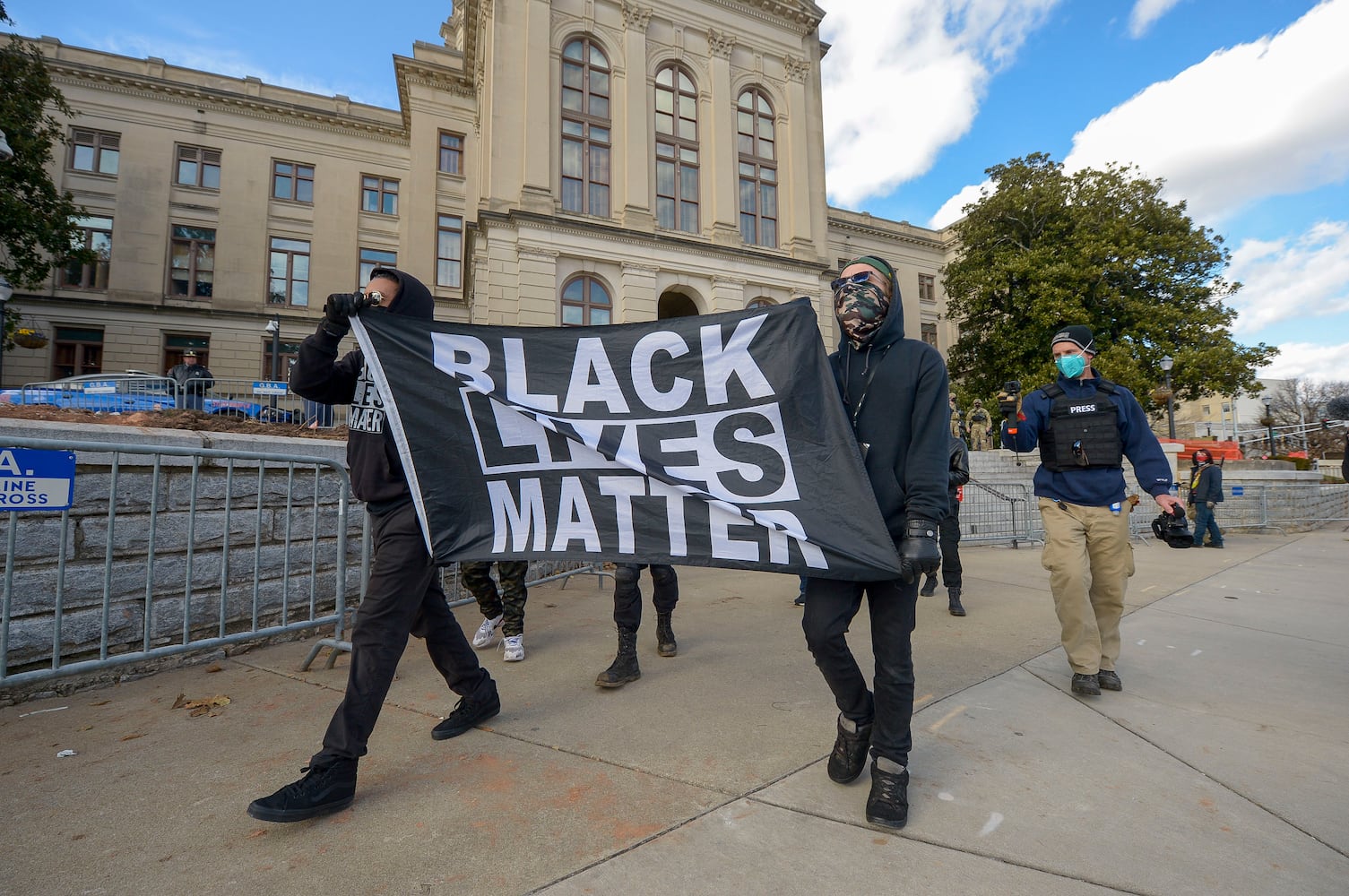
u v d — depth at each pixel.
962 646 3.99
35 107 15.49
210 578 3.69
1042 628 4.45
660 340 2.57
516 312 15.55
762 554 2.24
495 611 3.98
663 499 2.45
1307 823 1.95
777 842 1.85
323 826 1.95
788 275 19.23
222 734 2.64
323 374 2.40
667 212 18.09
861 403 2.22
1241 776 2.27
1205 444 19.94
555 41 16.73
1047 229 23.09
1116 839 1.87
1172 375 21.00
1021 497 10.30
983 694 3.12
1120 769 2.33
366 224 25.81
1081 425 3.23
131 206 23.39
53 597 3.08
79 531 3.17
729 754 2.44
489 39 16.91
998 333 23.89
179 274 23.88
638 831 1.91
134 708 2.93
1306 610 5.04
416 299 2.79
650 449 2.49
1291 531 12.81
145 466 3.42
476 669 2.67
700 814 2.01
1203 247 21.83
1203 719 2.80
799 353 2.36
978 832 1.90
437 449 2.50
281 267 24.88
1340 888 1.64
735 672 3.45
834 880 1.67
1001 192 24.06
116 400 6.51
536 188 15.88
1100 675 3.21
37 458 2.75
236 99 24.36
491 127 15.81
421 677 3.39
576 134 16.98
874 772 2.00
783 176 20.08
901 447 2.14
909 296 33.16
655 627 4.48
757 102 19.91
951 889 1.63
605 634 4.27
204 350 23.83
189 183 24.12
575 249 16.09
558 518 2.54
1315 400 48.69
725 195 18.64
